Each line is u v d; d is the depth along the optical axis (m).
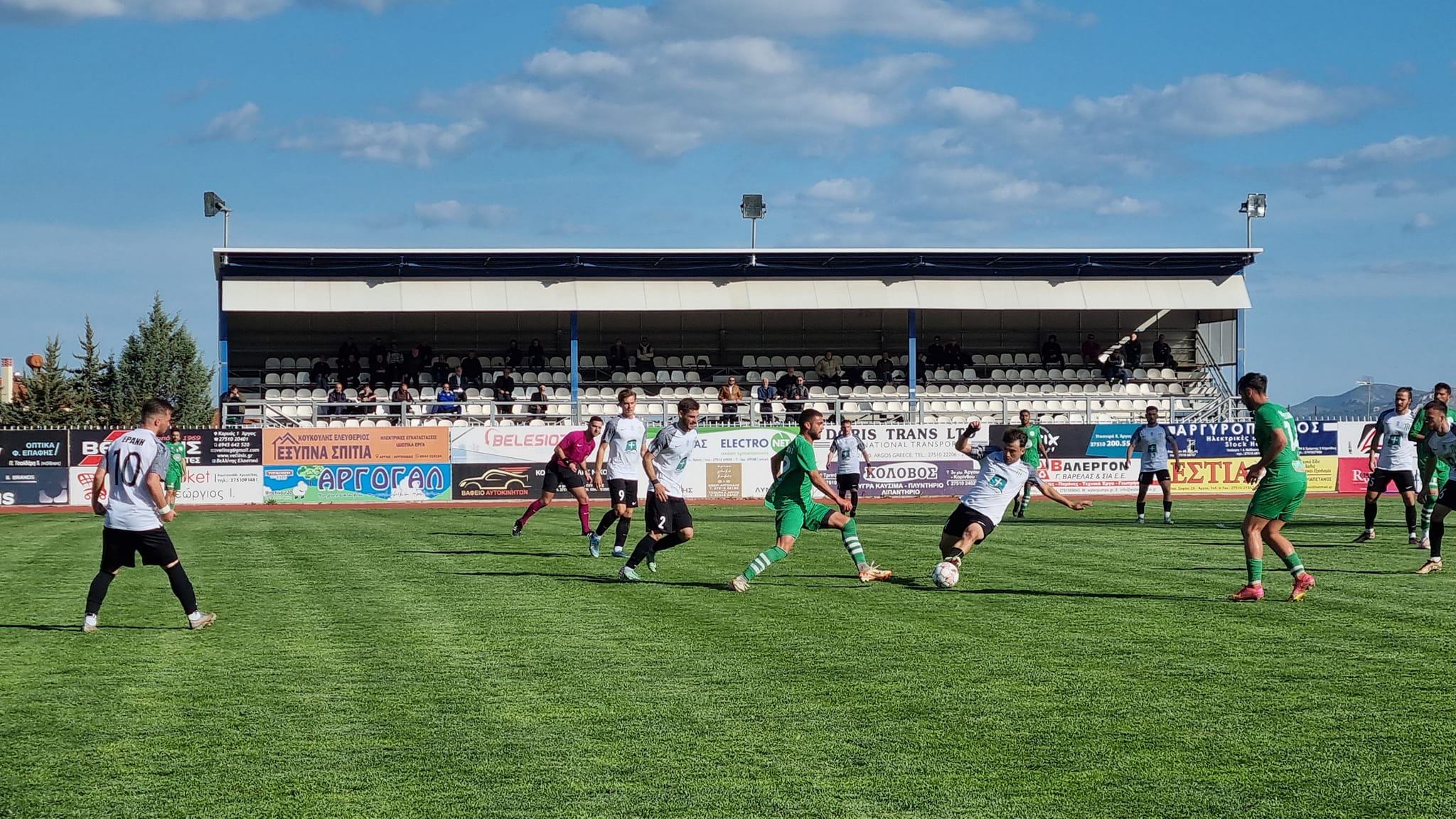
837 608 11.79
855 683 8.48
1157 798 6.02
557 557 16.95
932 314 42.56
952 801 5.98
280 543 19.44
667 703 7.95
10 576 15.21
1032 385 40.66
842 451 25.38
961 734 7.18
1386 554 16.72
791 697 8.08
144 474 10.65
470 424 32.38
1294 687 8.31
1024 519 24.12
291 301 35.50
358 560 16.62
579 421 33.03
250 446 31.27
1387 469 18.19
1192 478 33.69
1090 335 42.75
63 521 26.02
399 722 7.51
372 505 31.47
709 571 14.97
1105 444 33.59
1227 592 12.80
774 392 38.19
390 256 35.72
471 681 8.62
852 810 5.86
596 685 8.48
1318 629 10.51
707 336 41.94
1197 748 6.86
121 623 11.28
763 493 32.75
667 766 6.59
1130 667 8.97
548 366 40.69
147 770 6.55
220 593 13.27
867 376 40.19
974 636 10.22
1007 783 6.26
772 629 10.60
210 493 31.06
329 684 8.57
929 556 16.62
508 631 10.61
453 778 6.39
